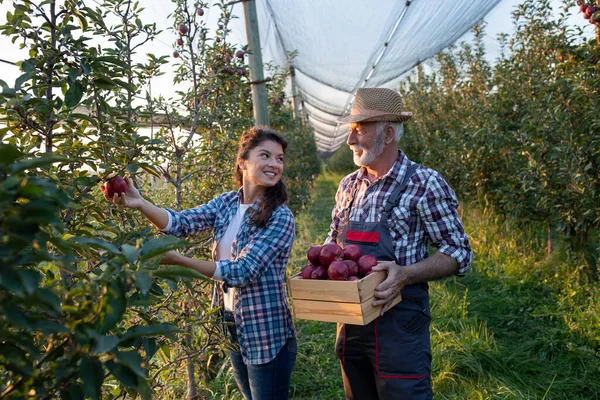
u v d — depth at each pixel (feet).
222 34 11.21
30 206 2.63
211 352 7.91
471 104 23.06
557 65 14.49
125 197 5.93
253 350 6.31
